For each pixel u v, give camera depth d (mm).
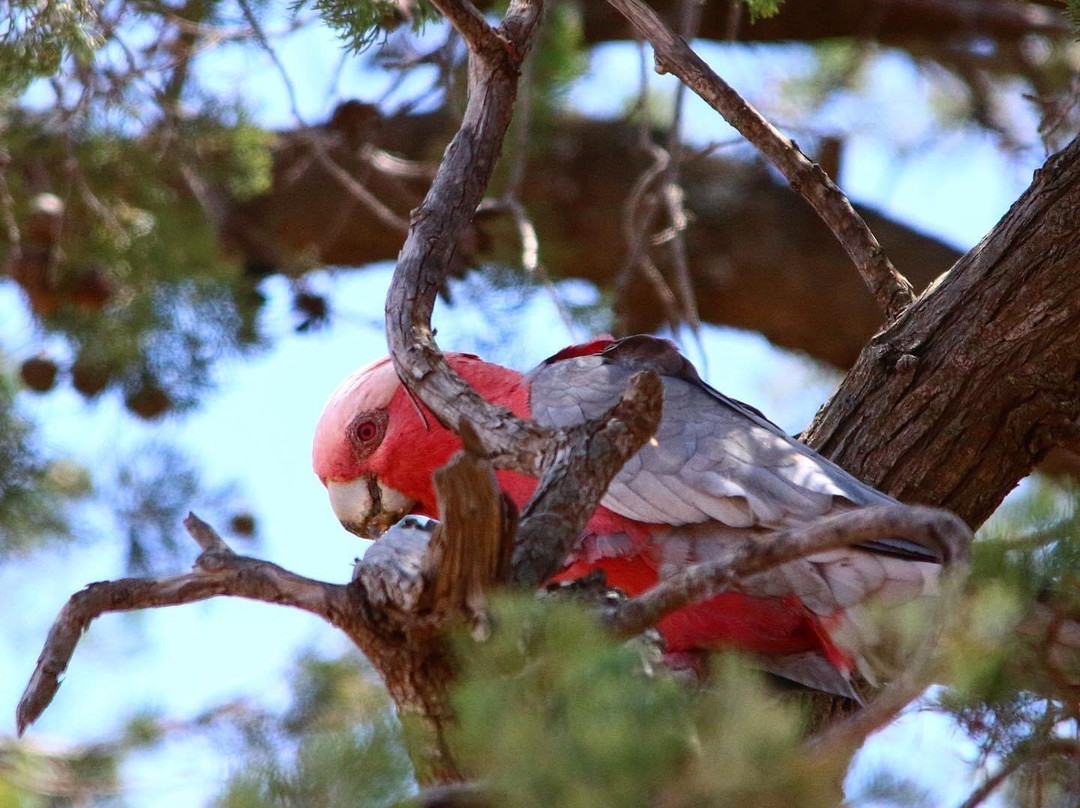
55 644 4906
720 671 4645
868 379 7973
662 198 11836
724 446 7824
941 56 16094
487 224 12484
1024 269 7609
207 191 13086
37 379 13141
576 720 4246
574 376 8594
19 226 12539
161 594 5012
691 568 4883
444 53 12086
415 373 6199
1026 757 5340
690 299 10188
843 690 7559
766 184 15359
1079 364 7555
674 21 15195
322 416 9734
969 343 7695
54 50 9094
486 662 4762
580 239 14844
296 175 12930
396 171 13117
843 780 4566
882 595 7133
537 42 12695
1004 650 4926
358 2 7977
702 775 4188
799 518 7453
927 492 7750
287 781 4215
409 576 5051
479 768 4938
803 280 14945
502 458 5934
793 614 7547
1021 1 14898
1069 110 9078
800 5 15086
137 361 13156
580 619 4656
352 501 9547
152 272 12773
